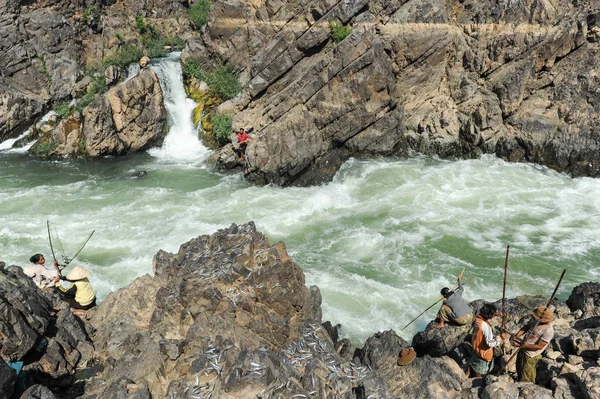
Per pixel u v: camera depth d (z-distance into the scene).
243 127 25.08
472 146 23.56
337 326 12.62
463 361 9.57
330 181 22.67
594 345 8.76
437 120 24.02
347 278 15.30
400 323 13.32
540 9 23.59
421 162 23.58
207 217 19.27
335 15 24.98
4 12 26.61
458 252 16.59
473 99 24.11
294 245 17.47
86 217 19.28
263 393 7.26
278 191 21.81
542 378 8.52
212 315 9.33
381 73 23.00
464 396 8.33
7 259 16.36
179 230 18.22
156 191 21.69
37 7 28.12
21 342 7.77
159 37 34.47
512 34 23.75
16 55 26.86
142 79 25.66
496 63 24.14
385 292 14.60
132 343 9.45
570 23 23.39
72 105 27.62
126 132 25.47
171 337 9.46
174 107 27.39
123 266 16.05
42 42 27.86
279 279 10.05
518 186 20.94
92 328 10.11
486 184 21.17
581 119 22.16
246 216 19.33
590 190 20.47
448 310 10.58
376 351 10.12
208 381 7.68
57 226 18.55
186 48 27.95
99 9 31.48
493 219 18.50
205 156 25.42
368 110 23.45
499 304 11.36
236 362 7.78
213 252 10.83
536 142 22.59
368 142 23.81
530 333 8.12
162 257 11.83
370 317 13.55
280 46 25.84
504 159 23.20
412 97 24.86
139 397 7.68
